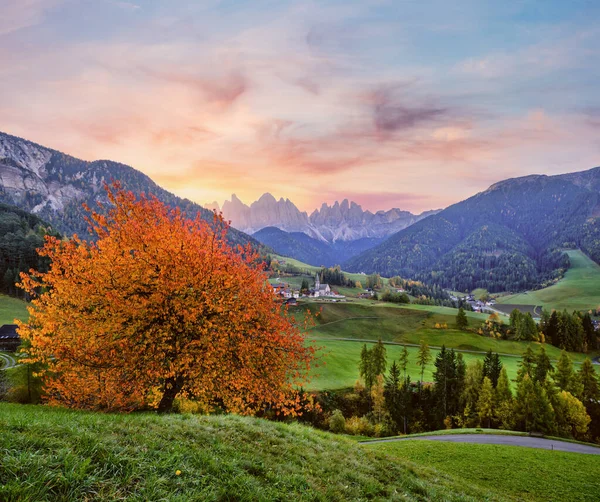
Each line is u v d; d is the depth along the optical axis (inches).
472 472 1108.5
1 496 199.6
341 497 367.6
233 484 301.4
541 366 3592.5
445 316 7691.9
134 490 246.7
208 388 762.8
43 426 301.4
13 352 3240.7
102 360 696.4
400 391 3388.3
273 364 812.0
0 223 7121.1
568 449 1748.3
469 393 3358.8
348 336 6289.4
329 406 3154.5
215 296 745.6
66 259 733.3
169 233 801.6
